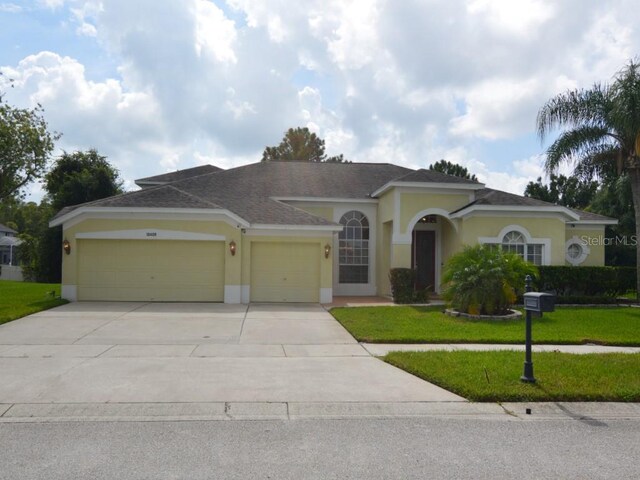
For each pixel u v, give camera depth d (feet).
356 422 19.76
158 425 19.16
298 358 30.14
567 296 56.34
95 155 108.27
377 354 31.45
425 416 20.57
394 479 14.66
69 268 54.54
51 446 17.01
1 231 205.57
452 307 49.01
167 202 55.01
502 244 58.90
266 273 57.67
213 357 30.19
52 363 28.22
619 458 16.39
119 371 26.53
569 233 72.08
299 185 70.64
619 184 78.74
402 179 60.44
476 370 26.05
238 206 60.90
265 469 15.28
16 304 50.90
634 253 102.22
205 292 55.72
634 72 53.36
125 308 49.85
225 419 19.89
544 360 28.53
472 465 15.70
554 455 16.58
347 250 68.44
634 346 34.91
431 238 68.18
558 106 58.18
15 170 71.87
